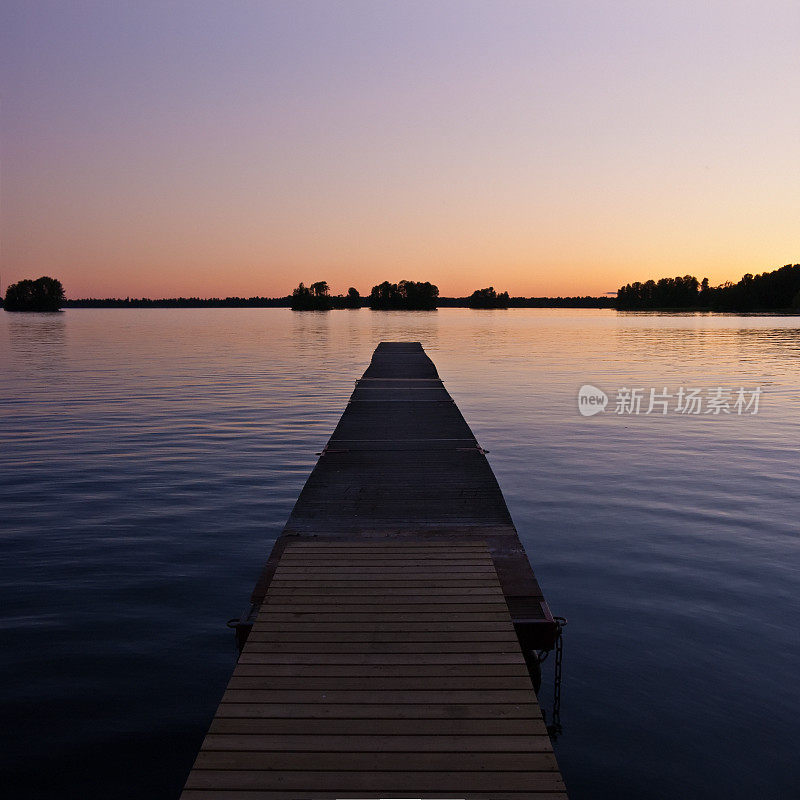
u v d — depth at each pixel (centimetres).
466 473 1147
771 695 634
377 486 1062
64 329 9712
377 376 2769
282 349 5581
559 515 1169
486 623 568
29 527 1084
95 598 829
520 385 3059
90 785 510
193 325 11831
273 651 520
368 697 459
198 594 848
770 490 1324
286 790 371
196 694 632
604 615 795
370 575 671
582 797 505
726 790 512
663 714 606
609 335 7794
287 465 1538
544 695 635
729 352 5019
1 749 548
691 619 784
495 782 378
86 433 1892
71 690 634
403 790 372
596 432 1955
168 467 1505
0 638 726
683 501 1252
